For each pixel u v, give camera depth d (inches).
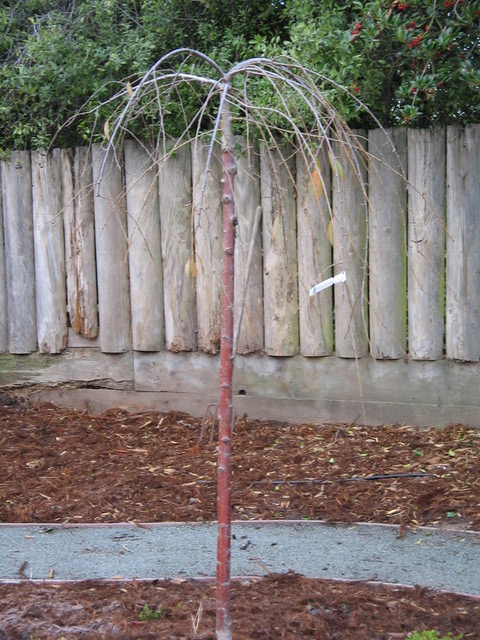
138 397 248.5
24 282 254.4
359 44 210.1
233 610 127.5
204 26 252.8
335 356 231.3
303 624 121.8
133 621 124.3
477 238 216.1
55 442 225.1
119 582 140.5
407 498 181.6
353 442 218.7
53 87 244.4
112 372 249.8
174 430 233.5
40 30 256.4
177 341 241.1
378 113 234.2
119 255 243.6
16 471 202.7
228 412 110.3
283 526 169.5
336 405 232.5
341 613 126.6
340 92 190.7
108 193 240.8
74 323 250.2
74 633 120.2
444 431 222.4
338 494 185.2
